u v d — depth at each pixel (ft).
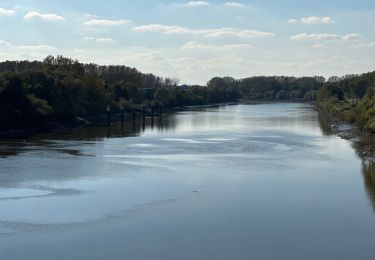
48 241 134.21
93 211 161.38
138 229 144.46
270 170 233.55
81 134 393.29
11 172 219.82
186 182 205.16
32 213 158.20
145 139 360.28
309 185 202.08
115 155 275.39
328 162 259.19
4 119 377.09
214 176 217.77
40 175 214.69
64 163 245.04
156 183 202.69
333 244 133.39
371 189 195.42
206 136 384.47
